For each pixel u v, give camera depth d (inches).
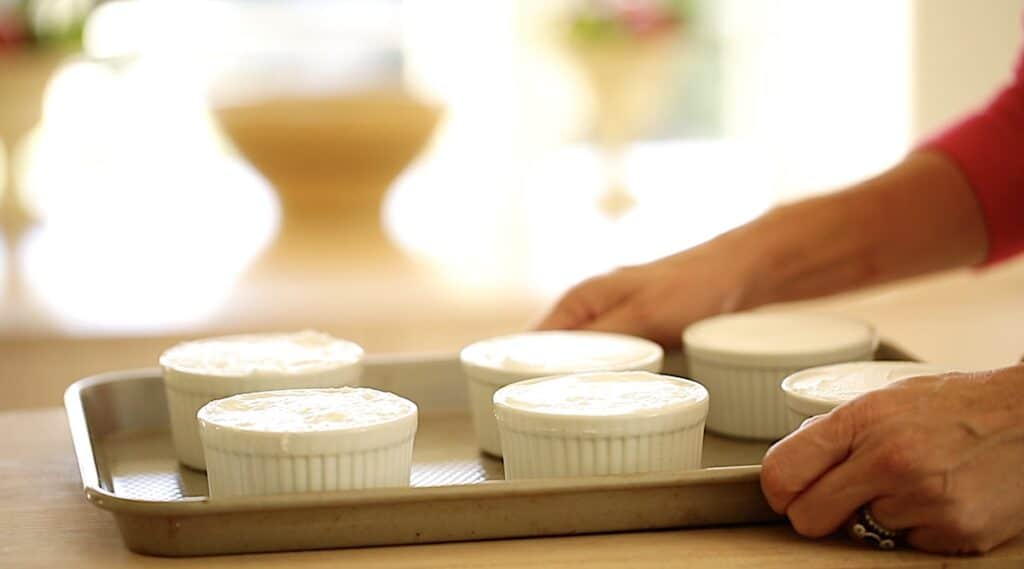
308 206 114.9
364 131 107.8
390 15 142.9
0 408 68.2
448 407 36.4
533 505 25.0
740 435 33.9
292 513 24.4
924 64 105.3
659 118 141.6
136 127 146.0
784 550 24.5
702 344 34.5
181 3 143.2
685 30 131.9
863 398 24.4
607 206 128.1
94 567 24.4
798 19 129.3
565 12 136.4
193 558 24.5
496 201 135.4
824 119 123.9
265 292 94.0
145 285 97.2
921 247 40.0
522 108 146.1
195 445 31.2
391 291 94.0
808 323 36.7
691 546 24.8
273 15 143.1
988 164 40.2
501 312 87.7
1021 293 92.4
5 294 95.4
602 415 26.5
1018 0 102.6
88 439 28.8
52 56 120.0
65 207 132.0
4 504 28.5
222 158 148.3
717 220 117.0
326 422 26.0
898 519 24.0
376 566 23.9
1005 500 24.0
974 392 24.3
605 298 37.7
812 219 39.6
